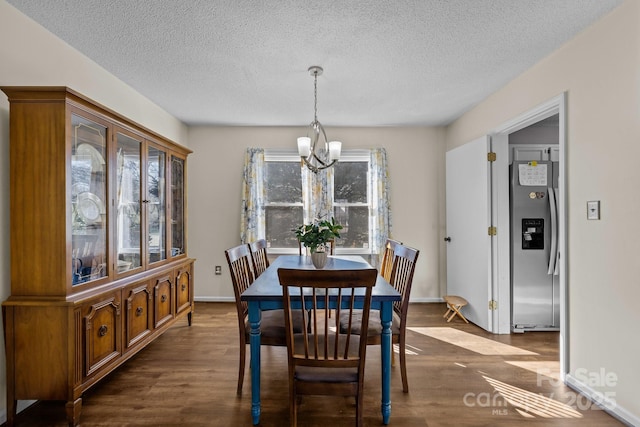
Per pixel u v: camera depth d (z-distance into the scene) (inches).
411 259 83.4
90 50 90.5
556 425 69.7
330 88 116.1
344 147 164.7
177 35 82.8
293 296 70.6
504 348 108.8
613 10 72.0
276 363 98.0
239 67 100.2
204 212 164.7
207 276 165.0
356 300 70.8
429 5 70.7
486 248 124.3
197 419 71.7
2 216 69.6
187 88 116.6
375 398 79.7
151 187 107.1
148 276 96.8
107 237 82.8
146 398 79.6
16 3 70.2
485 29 79.8
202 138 164.6
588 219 79.2
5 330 68.3
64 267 68.9
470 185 135.3
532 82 99.7
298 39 84.4
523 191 124.5
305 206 161.0
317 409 75.1
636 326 67.4
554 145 133.3
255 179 161.0
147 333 96.8
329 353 68.4
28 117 68.5
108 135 83.0
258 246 117.3
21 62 74.0
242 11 72.9
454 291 150.2
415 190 165.3
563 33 81.6
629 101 68.7
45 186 68.9
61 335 68.3
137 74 105.3
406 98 125.8
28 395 68.4
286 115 146.5
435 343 113.0
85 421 70.9
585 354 80.4
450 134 159.8
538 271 124.2
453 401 78.2
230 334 121.0
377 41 85.3
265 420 71.2
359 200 166.2
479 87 115.6
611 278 73.0
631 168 68.2
